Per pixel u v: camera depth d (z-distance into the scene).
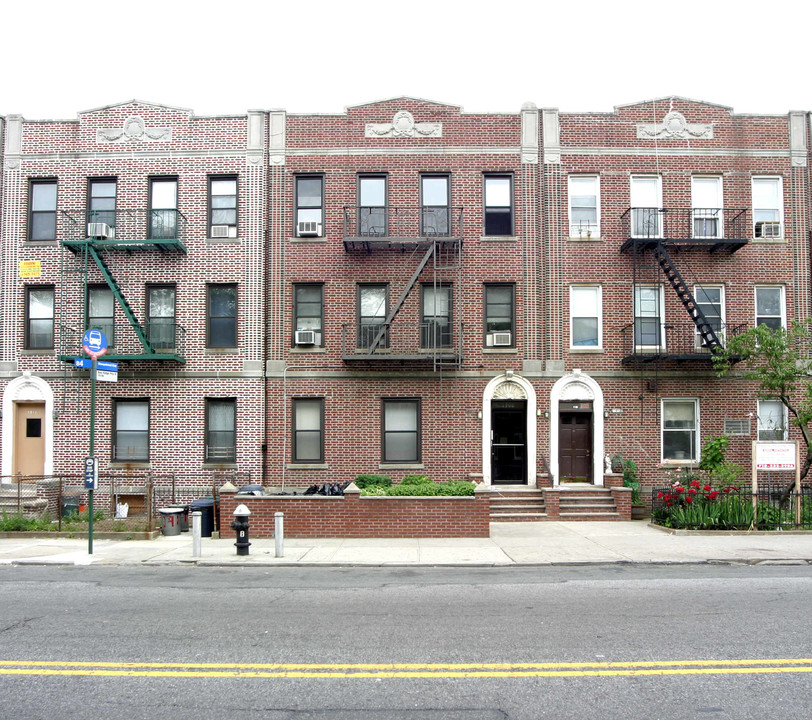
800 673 6.43
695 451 19.73
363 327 19.84
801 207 20.23
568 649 7.14
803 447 19.59
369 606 9.04
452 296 19.92
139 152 20.23
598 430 19.64
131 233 20.00
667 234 20.05
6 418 19.75
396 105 20.30
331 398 19.72
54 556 13.02
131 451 19.78
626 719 5.43
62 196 20.22
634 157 20.22
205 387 19.70
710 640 7.44
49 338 20.12
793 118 20.38
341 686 6.11
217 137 20.23
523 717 5.46
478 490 15.13
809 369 17.25
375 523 15.09
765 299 20.22
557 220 20.06
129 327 19.91
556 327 19.88
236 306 20.00
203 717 5.48
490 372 19.73
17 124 20.38
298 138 20.23
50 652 7.09
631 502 18.27
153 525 16.12
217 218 20.28
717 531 15.36
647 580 10.84
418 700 5.80
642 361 19.56
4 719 5.43
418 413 19.77
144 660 6.82
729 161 20.27
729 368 19.66
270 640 7.47
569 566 12.20
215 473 19.42
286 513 15.20
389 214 20.00
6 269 20.08
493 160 20.14
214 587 10.34
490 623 8.16
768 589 10.06
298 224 20.03
